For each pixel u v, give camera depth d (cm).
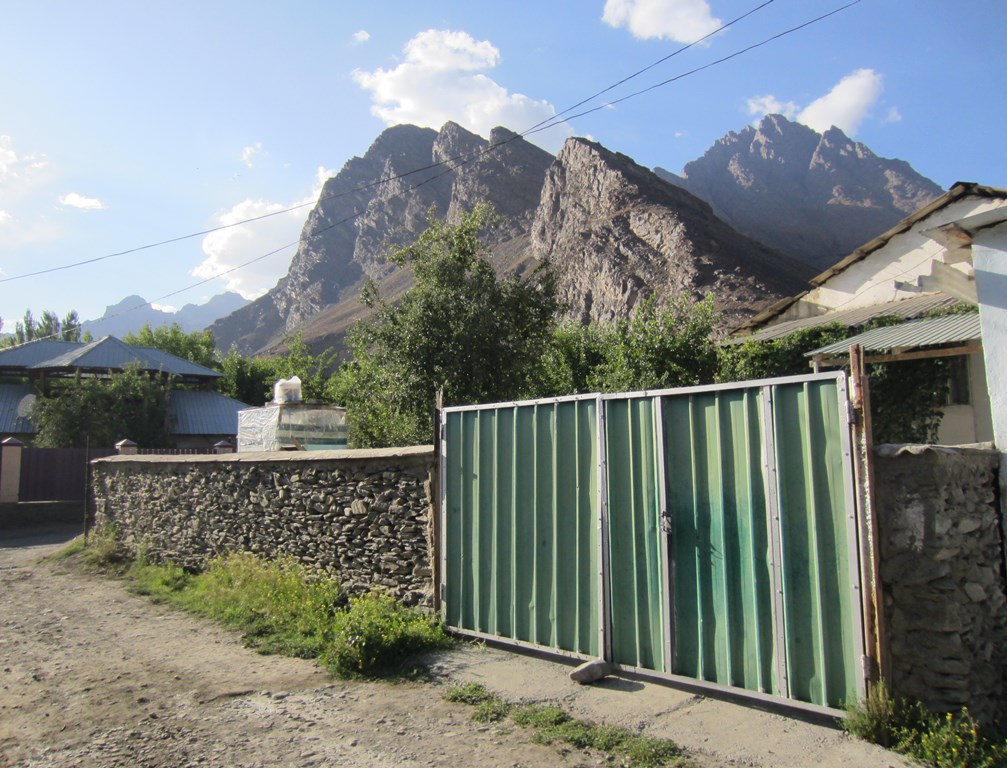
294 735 471
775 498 471
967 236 518
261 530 965
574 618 592
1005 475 479
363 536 807
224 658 666
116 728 488
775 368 1414
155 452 2316
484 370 1373
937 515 427
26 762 433
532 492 636
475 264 1470
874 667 425
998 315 493
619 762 413
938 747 387
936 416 1152
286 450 1138
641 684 533
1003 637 466
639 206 8794
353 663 614
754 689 474
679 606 521
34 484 2170
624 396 569
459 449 710
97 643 732
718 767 398
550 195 11406
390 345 1412
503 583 653
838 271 1673
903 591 436
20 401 3406
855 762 390
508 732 466
